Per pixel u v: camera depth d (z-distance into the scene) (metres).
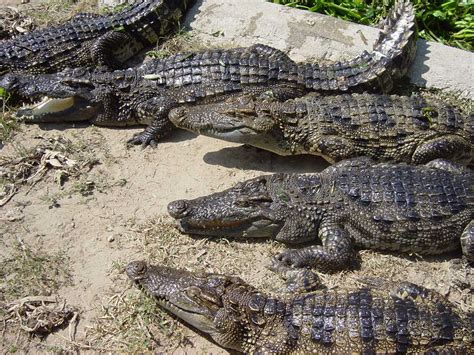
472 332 1.94
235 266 2.27
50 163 2.55
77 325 2.15
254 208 2.28
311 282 2.17
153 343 2.11
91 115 2.71
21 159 2.56
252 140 2.53
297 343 1.99
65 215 2.42
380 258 2.29
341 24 3.01
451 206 2.25
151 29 3.01
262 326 2.02
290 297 2.10
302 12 3.06
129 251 2.31
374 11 3.11
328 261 2.23
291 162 2.60
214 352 2.09
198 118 2.54
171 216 2.33
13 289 2.22
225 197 2.31
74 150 2.61
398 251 2.30
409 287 2.12
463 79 2.80
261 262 2.29
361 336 1.94
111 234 2.36
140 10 2.98
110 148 2.64
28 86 2.73
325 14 3.13
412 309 1.97
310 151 2.54
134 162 2.58
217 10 3.10
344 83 2.68
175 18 3.05
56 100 2.66
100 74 2.71
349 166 2.43
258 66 2.70
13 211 2.43
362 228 2.27
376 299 2.02
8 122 2.69
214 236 2.35
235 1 3.12
